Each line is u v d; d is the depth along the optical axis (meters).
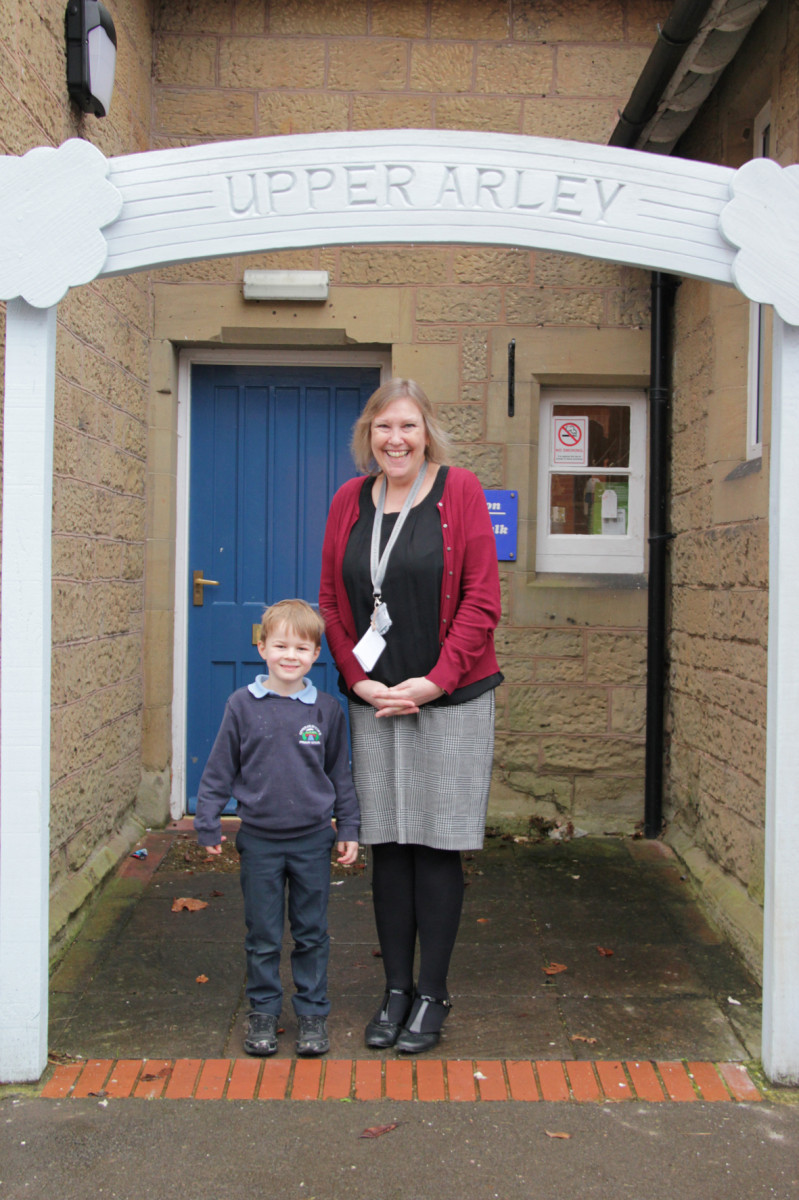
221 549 4.72
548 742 4.57
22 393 2.41
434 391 4.51
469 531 2.60
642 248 2.43
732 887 3.50
